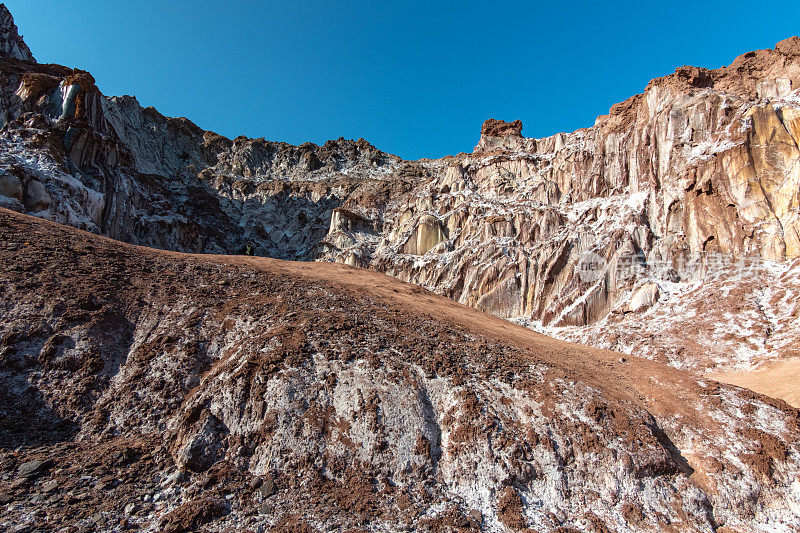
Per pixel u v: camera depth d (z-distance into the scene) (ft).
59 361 41.98
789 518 38.24
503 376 50.11
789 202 127.13
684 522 36.73
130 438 37.65
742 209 132.98
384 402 42.24
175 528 28.68
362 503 33.65
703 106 159.12
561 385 49.80
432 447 39.96
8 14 276.41
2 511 27.53
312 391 42.32
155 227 190.29
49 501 29.14
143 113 346.54
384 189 289.53
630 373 62.85
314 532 30.12
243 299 60.34
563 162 208.03
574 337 136.05
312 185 322.14
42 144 148.36
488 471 37.83
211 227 251.80
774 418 48.93
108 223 159.33
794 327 96.37
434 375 48.14
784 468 41.98
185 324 51.42
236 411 39.27
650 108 179.63
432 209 225.97
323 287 75.00
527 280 168.96
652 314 128.26
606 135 195.21
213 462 35.83
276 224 295.07
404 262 202.49
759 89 155.94
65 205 127.65
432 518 33.42
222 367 44.34
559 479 38.14
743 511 38.52
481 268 178.91
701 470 42.09
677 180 152.56
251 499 32.73
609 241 156.25
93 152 172.45
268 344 47.21
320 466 36.45
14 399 37.91
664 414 49.47
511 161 233.14
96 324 46.68
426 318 70.90
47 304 47.03
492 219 195.11
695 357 101.40
